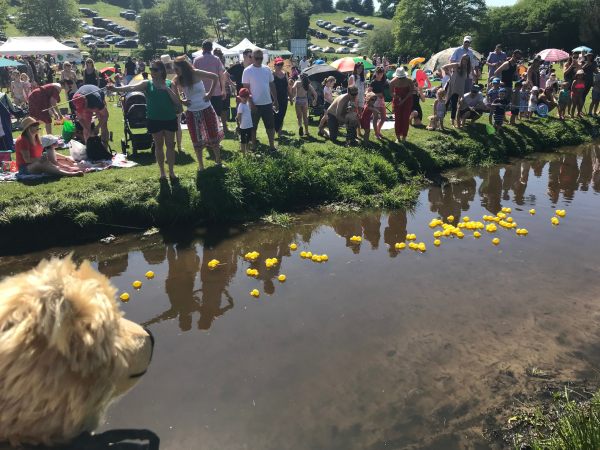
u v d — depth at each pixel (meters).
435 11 48.22
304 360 3.70
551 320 4.18
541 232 6.29
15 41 24.88
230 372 3.56
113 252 5.74
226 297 4.75
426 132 10.32
